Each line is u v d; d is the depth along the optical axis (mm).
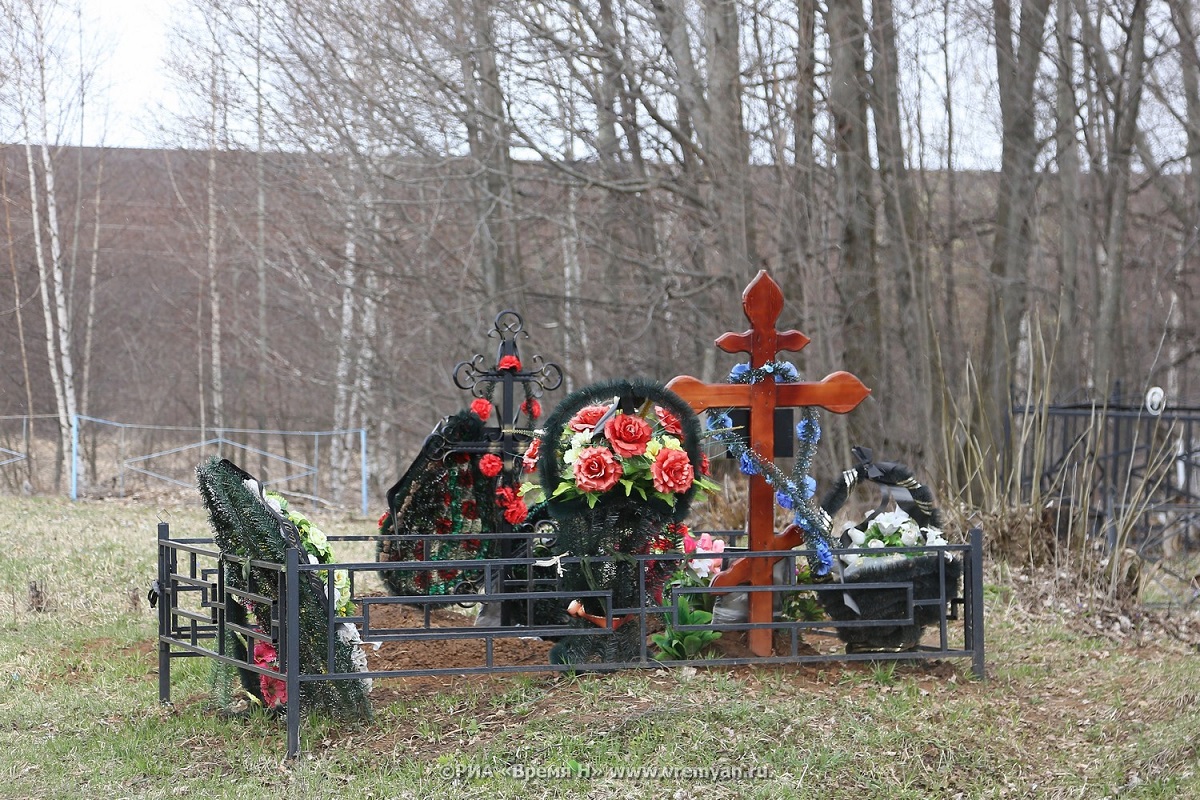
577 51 15164
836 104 15242
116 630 7758
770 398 6117
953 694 6070
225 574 5684
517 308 17688
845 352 15773
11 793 4898
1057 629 8023
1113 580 8695
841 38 15133
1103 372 17844
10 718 5902
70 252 26281
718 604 6387
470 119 15938
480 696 5730
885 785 4969
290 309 22359
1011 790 5078
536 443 6516
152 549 10797
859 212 15617
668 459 5762
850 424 15727
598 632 5707
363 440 15805
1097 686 6695
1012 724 5773
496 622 7047
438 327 18203
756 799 4738
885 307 17281
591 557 5840
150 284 27297
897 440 15562
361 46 16016
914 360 16125
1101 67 17453
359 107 16828
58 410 24094
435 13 15836
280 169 18000
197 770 5102
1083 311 18906
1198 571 10430
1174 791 5160
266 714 5664
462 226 17891
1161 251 21812
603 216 17016
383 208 18062
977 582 6305
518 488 6938
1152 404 9461
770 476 6062
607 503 5891
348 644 5453
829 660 6051
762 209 16141
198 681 6504
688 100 15531
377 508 18594
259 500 5434
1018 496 9664
